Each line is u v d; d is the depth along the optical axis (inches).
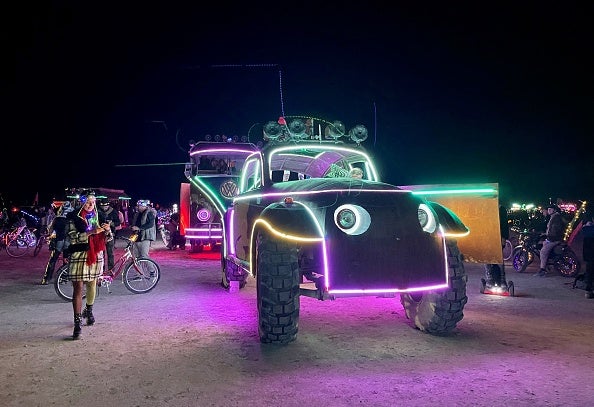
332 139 286.7
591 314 267.0
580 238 838.5
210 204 577.6
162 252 649.6
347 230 199.2
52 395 157.6
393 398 153.6
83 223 233.5
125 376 173.9
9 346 212.2
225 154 563.8
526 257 435.5
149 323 252.1
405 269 199.0
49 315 274.4
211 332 233.3
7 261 552.1
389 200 208.5
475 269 451.5
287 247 207.6
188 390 160.9
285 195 223.9
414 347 205.5
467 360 188.4
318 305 291.6
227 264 334.6
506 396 154.3
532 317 259.6
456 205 275.0
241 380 169.3
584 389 159.3
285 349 203.9
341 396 155.3
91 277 232.2
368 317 260.4
